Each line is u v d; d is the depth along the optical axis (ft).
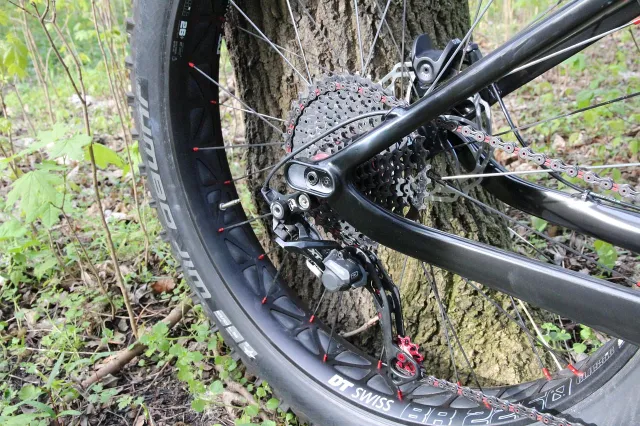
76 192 10.01
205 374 6.23
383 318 4.66
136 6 5.00
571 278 3.79
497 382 5.93
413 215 4.67
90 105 14.40
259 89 5.92
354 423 5.07
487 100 4.56
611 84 11.65
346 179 4.29
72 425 5.73
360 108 4.43
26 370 6.38
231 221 5.69
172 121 5.20
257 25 5.65
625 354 4.30
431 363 6.11
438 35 5.63
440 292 5.99
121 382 6.24
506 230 6.43
